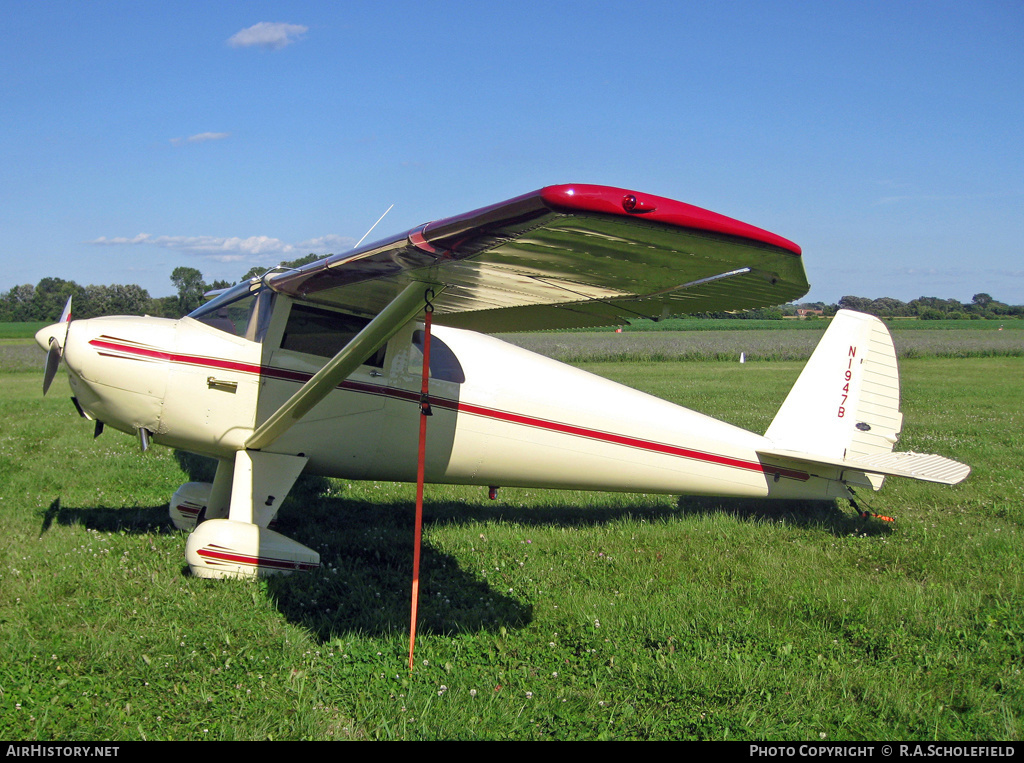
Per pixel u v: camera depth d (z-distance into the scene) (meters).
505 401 5.52
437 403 5.33
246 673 3.31
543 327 5.52
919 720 3.07
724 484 6.17
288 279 4.36
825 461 5.93
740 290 3.20
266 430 4.77
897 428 6.38
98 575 4.38
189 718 2.94
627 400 5.95
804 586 4.57
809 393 6.33
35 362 25.84
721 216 2.33
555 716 3.07
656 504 6.92
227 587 4.28
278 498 5.00
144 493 6.75
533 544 5.43
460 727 2.92
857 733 2.97
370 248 3.33
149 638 3.56
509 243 2.72
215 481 5.40
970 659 3.60
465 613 4.08
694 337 51.47
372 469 5.41
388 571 4.74
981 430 11.45
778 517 6.38
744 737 2.93
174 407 4.95
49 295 76.38
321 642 3.66
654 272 2.94
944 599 4.27
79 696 3.07
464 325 5.57
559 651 3.66
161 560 4.71
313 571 4.62
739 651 3.68
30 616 3.80
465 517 6.41
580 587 4.57
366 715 3.00
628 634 3.84
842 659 3.62
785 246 2.46
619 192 2.22
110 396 4.91
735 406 14.24
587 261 2.86
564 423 5.69
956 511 6.58
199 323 5.09
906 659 3.61
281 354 5.01
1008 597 4.40
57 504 6.16
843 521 6.21
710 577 4.78
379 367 5.20
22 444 9.26
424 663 3.44
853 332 6.32
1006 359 34.88
